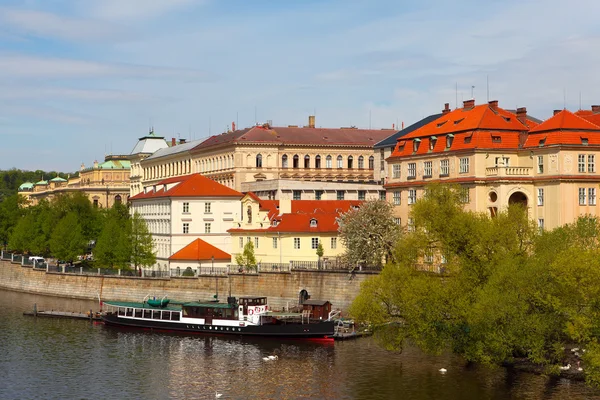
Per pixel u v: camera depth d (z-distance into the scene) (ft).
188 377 323.78
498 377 301.63
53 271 571.28
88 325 444.96
